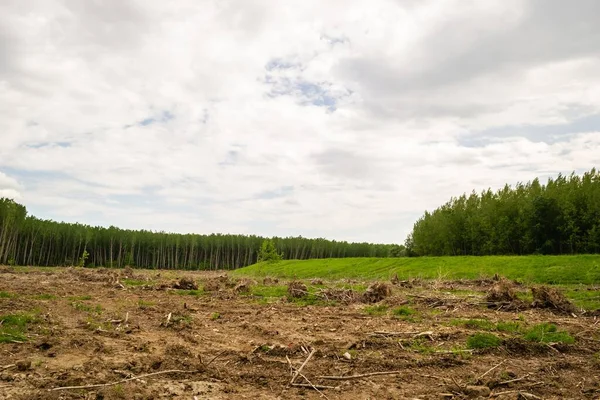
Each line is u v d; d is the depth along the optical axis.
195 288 24.89
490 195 63.66
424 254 74.94
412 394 6.84
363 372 7.90
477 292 21.95
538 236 52.81
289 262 61.16
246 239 121.62
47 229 93.56
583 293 20.88
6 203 79.00
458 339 10.52
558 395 6.93
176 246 111.50
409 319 13.67
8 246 78.50
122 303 17.05
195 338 10.55
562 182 55.38
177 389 6.82
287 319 13.73
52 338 9.70
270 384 7.21
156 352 9.09
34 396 6.29
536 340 10.23
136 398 6.39
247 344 9.99
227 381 7.31
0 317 11.55
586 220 48.88
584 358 9.07
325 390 6.97
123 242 105.94
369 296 18.72
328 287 24.06
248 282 27.95
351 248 132.62
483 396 6.81
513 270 31.98
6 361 8.02
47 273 38.47
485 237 60.88
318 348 9.48
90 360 8.23
